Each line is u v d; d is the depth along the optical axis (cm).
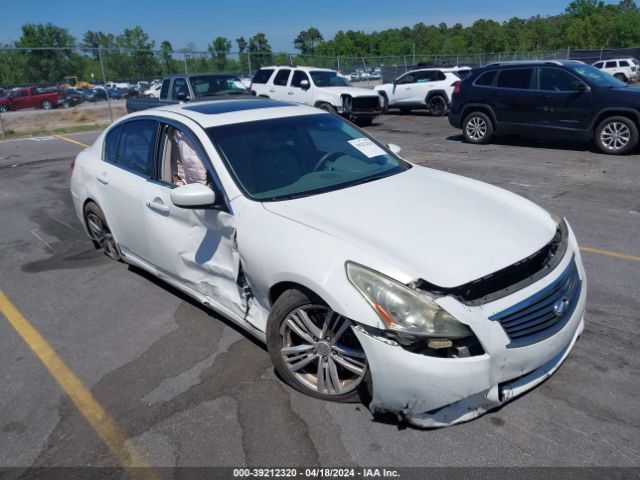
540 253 285
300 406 298
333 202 328
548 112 1076
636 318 376
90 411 307
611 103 989
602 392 297
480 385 251
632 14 6338
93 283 488
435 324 245
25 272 523
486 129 1188
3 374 350
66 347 379
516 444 262
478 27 7838
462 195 348
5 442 285
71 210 740
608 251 508
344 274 265
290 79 1695
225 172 348
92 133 1698
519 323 259
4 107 2344
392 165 407
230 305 353
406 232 288
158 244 404
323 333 286
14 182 945
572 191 745
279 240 298
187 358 355
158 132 416
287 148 383
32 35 4747
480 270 260
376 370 256
